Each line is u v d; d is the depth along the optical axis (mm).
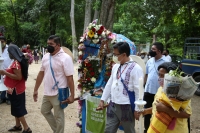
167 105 2316
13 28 35719
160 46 4141
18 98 4488
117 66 3445
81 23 31797
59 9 30375
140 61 4137
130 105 3248
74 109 6711
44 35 33500
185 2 12766
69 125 5441
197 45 9742
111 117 3402
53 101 3945
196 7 13102
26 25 34438
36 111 6410
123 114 3281
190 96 2225
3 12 32156
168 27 14531
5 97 7062
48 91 3953
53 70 3904
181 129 2385
